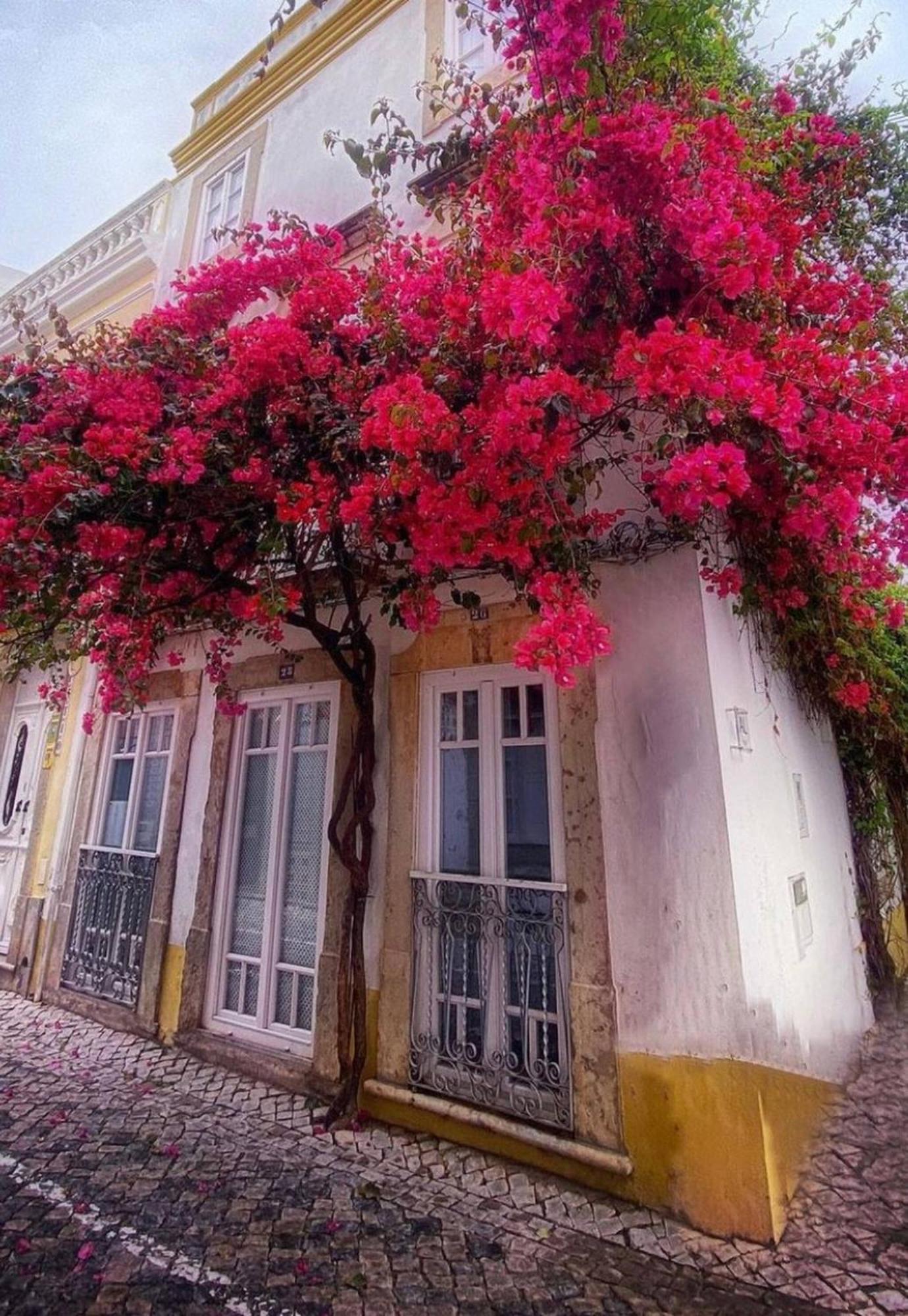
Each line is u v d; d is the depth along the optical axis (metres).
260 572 3.43
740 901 2.84
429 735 3.94
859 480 2.42
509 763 3.65
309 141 6.54
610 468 3.53
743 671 3.47
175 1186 2.87
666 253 2.57
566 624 2.32
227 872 4.70
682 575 3.22
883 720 4.90
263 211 6.66
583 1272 2.38
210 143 7.63
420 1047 3.50
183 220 7.45
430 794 3.86
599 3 2.24
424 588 3.31
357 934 3.70
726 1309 2.21
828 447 2.39
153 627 4.74
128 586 3.55
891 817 5.46
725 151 2.55
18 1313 2.13
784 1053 3.02
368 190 5.86
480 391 2.68
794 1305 2.23
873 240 3.66
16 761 6.62
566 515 2.74
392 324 3.02
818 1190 2.90
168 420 3.21
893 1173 3.04
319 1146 3.24
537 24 2.37
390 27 6.20
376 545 3.62
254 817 4.71
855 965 4.84
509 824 3.58
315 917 4.23
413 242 4.00
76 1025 4.89
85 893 5.49
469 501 2.51
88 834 5.65
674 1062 2.80
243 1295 2.23
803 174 3.45
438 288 3.10
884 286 3.27
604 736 3.24
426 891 3.68
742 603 3.37
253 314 6.20
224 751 4.86
